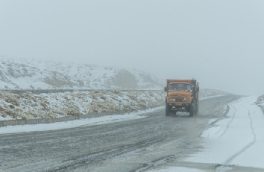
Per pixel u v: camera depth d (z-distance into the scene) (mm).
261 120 33125
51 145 16906
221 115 39438
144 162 13367
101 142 18531
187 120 33125
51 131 22531
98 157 14180
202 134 22688
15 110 26734
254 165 13211
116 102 43562
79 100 36656
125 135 21750
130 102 47281
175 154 15297
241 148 17094
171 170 12062
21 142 17484
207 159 14211
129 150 16172
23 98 29672
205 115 39562
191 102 37562
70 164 12648
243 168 12688
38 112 28453
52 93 35094
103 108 37906
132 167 12406
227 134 22672
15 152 14711
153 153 15469
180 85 38594
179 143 18750
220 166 12930
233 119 34312
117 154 15008
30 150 15312
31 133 21141
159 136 21594
